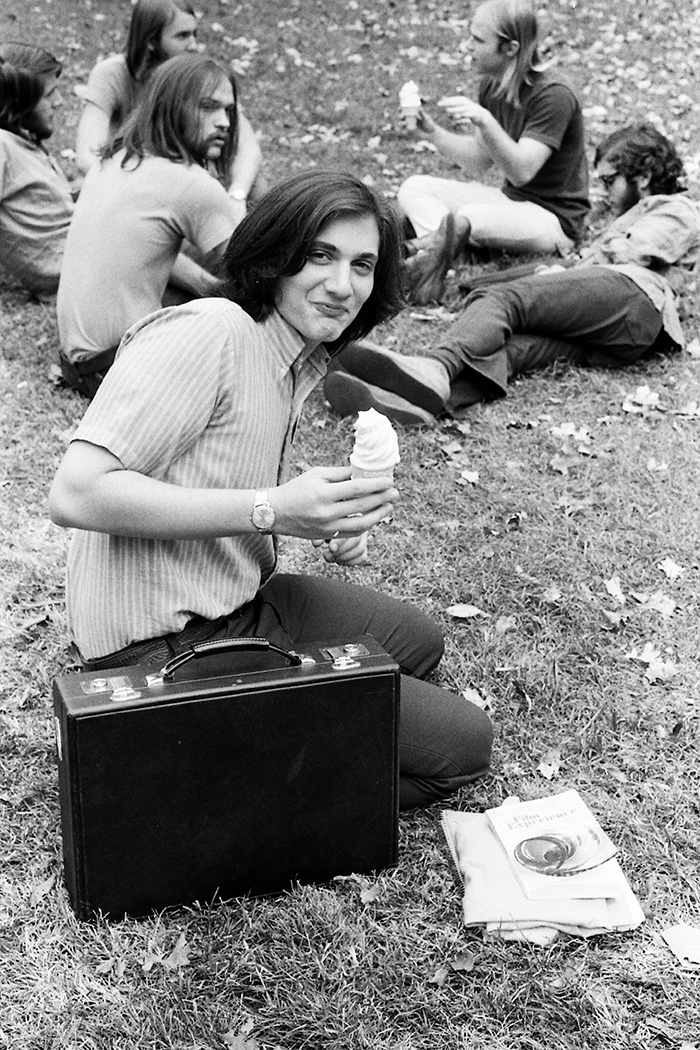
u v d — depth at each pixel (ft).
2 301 19.49
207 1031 7.41
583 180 21.86
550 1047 7.43
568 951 8.13
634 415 16.29
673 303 17.53
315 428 15.53
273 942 8.08
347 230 7.95
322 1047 7.37
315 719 7.98
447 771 9.23
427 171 26.12
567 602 12.21
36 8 35.88
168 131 14.85
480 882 8.44
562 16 36.42
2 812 9.27
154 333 7.91
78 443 7.68
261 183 20.48
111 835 7.82
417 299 19.31
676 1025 7.58
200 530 7.76
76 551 8.52
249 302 8.26
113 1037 7.41
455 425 15.81
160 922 8.12
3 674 10.93
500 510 13.88
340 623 9.74
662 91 31.09
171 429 7.75
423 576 12.60
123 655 8.35
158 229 14.97
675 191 18.54
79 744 7.50
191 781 7.85
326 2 37.96
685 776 9.85
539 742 10.25
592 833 8.81
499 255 21.18
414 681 9.42
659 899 8.59
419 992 7.73
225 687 7.73
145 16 19.72
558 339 17.33
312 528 7.87
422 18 37.17
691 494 14.23
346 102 30.22
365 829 8.48
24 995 7.69
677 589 12.48
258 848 8.24
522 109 21.04
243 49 33.71
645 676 11.08
